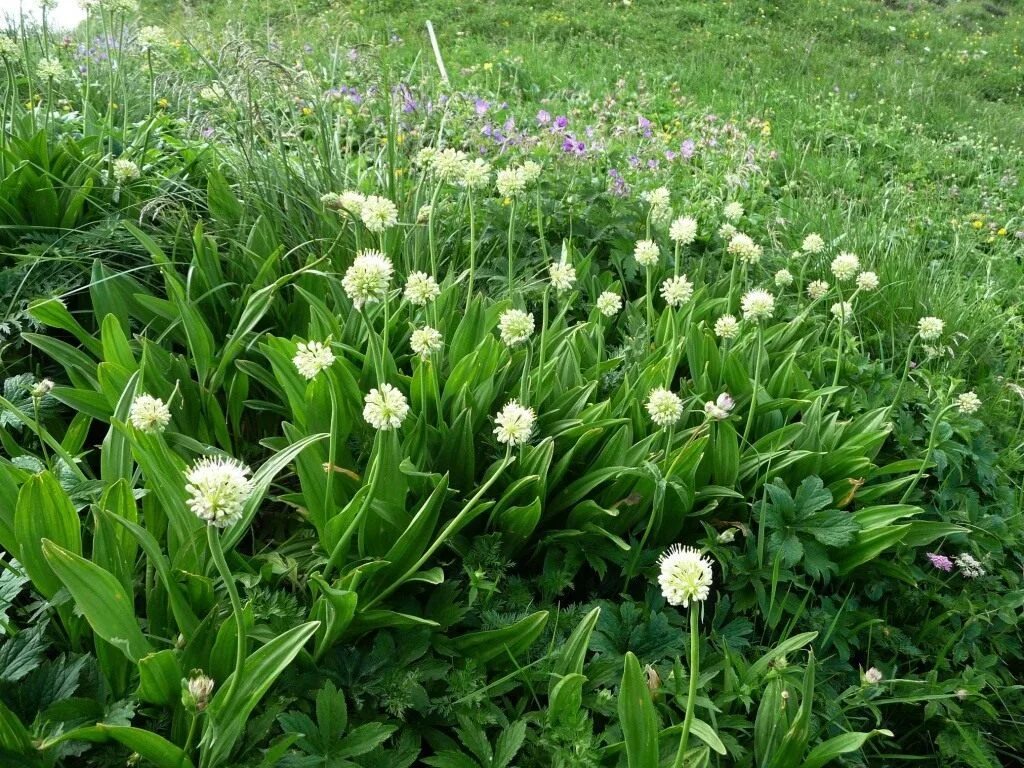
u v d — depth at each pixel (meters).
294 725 0.75
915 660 1.04
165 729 0.73
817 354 1.32
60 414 1.11
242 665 0.66
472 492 0.99
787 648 0.89
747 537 1.02
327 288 1.28
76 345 1.21
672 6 5.70
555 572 0.96
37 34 1.76
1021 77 5.45
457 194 1.59
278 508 1.06
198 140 1.67
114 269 1.24
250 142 1.43
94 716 0.70
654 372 1.12
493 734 0.84
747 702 0.84
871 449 1.16
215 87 1.62
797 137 3.21
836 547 1.04
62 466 0.90
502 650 0.86
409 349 1.17
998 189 2.94
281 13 4.10
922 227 2.28
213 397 1.06
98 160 1.35
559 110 2.84
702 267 1.48
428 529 0.88
